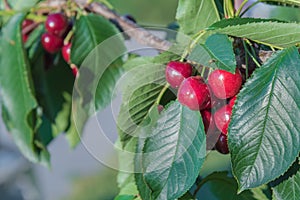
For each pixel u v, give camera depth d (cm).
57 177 230
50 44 92
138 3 257
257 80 68
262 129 68
